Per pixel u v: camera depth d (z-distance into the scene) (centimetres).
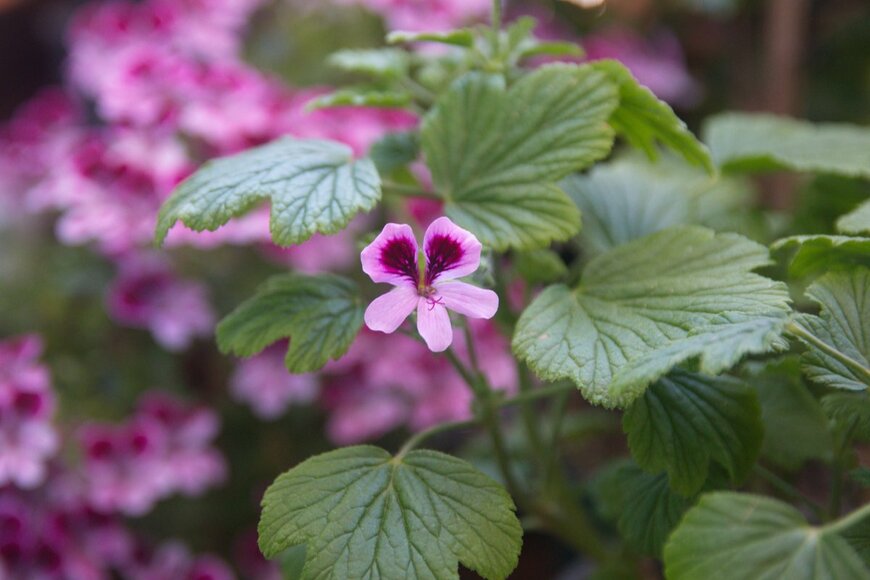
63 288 69
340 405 66
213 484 68
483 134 44
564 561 67
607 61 44
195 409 62
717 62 95
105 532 60
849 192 54
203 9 71
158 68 62
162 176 59
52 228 77
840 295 40
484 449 58
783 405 46
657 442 41
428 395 64
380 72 50
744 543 36
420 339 44
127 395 67
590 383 39
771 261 41
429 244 40
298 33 83
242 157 44
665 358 37
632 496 44
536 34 83
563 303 42
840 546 36
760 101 86
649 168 59
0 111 117
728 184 60
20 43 115
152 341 69
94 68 71
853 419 41
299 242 40
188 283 66
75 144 67
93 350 69
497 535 39
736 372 46
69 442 62
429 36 46
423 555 38
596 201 53
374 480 40
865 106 89
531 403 50
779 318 38
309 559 39
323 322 43
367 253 39
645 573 52
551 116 44
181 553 61
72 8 109
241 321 44
